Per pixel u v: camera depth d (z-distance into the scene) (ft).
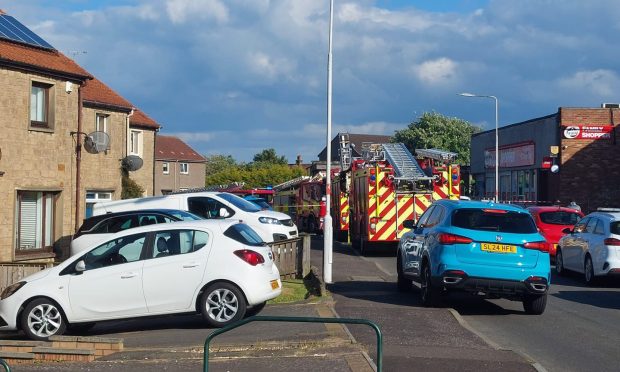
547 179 127.65
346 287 52.90
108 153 85.05
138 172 105.50
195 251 37.63
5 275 50.11
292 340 30.99
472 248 39.65
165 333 36.68
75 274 37.40
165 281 37.19
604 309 43.73
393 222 75.31
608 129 119.44
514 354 29.27
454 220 40.78
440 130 248.32
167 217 52.90
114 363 29.37
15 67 62.75
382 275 60.75
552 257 74.64
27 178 64.49
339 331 32.86
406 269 47.37
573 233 61.87
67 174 69.67
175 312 37.29
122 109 87.61
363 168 78.84
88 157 80.84
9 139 62.49
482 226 40.29
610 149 119.65
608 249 53.83
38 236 67.05
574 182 119.75
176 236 37.99
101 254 37.86
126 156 86.33
